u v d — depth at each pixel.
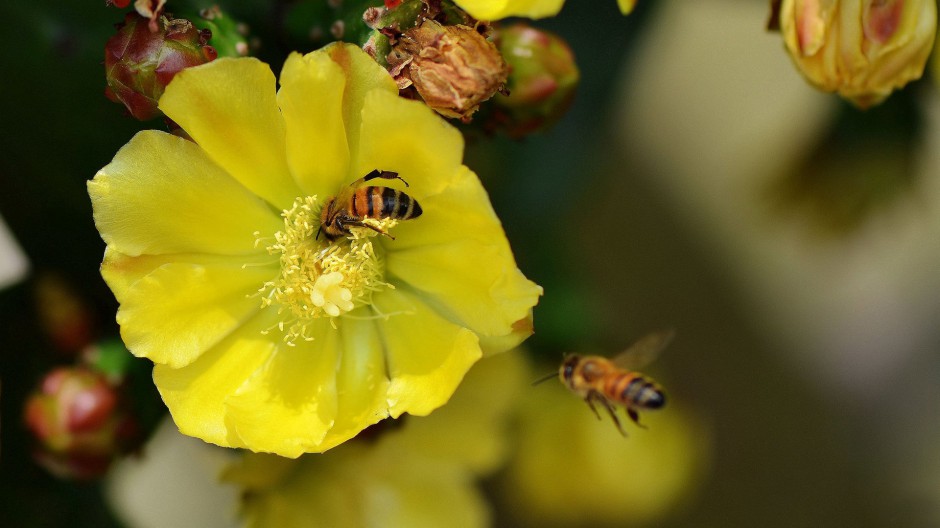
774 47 0.59
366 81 0.42
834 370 0.62
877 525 0.60
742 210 0.60
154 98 0.43
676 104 0.60
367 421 0.43
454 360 0.42
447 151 0.42
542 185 0.49
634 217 0.59
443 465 0.47
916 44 0.43
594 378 0.44
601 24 0.49
